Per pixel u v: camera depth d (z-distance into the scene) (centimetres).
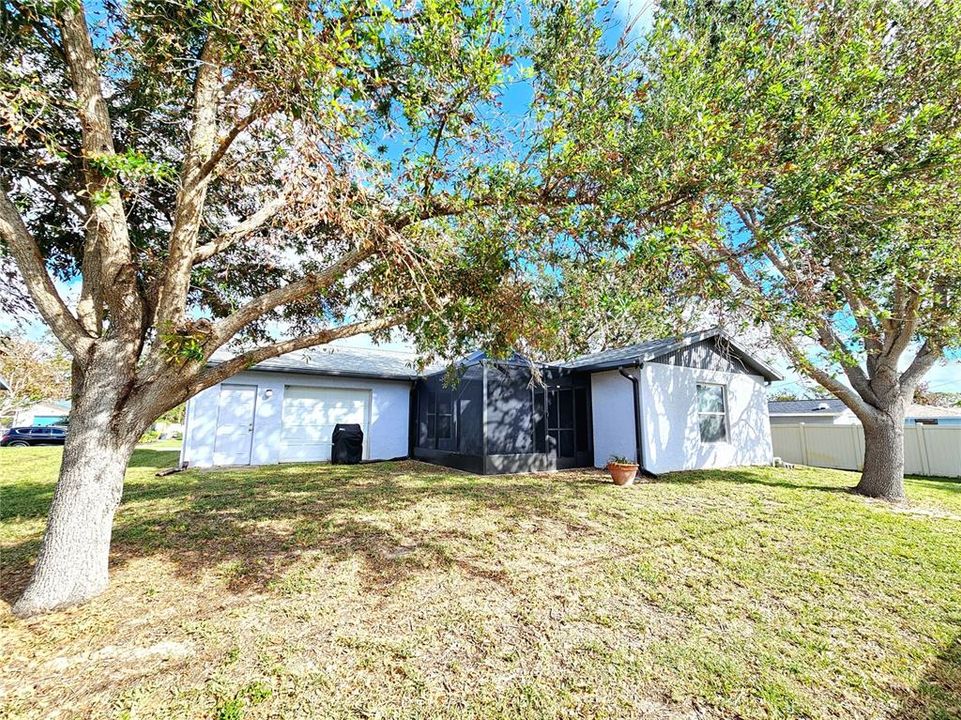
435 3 297
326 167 308
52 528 360
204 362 393
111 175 318
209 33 314
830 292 473
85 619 331
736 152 413
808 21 510
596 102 410
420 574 421
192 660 283
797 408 2105
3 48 313
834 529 572
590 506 681
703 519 614
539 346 551
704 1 526
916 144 438
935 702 254
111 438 380
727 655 296
